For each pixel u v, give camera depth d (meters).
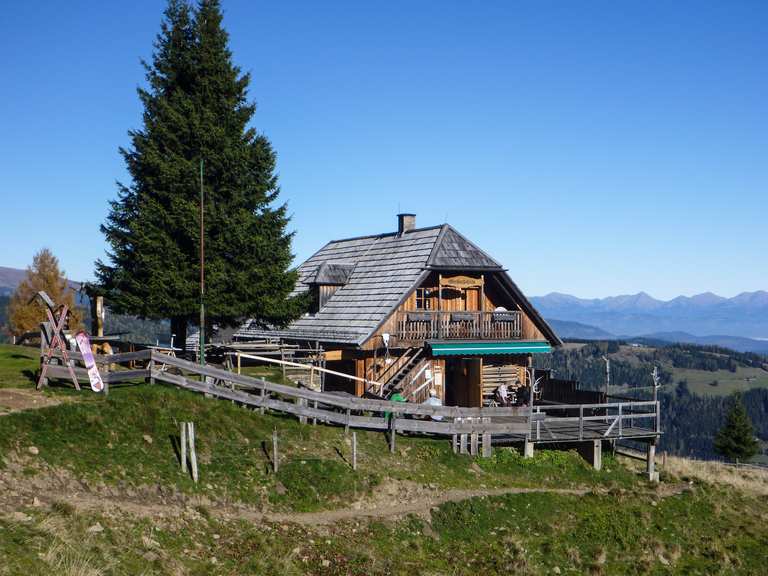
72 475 19.73
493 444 31.08
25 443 20.23
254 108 34.53
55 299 56.00
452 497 25.45
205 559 17.89
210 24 33.81
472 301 38.88
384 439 28.45
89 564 14.86
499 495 26.28
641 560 24.14
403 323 35.88
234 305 32.47
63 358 25.19
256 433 25.62
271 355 35.66
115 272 32.47
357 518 22.80
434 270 36.59
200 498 21.17
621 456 34.69
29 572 13.69
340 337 35.88
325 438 26.91
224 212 32.41
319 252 50.53
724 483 33.38
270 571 18.20
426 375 36.25
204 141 32.41
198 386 26.64
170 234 31.73
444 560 21.84
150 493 20.44
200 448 23.53
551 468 30.45
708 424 188.62
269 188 34.47
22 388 24.72
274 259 33.72
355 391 35.88
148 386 25.97
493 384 38.81
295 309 35.25
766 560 25.69
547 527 25.20
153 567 16.30
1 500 17.16
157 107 33.09
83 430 21.98
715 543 26.28
